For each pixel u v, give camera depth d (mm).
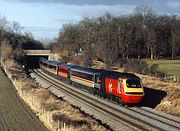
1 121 32031
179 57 128750
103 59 98312
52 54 143750
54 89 60781
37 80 79875
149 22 133375
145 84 51906
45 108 35344
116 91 41938
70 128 26328
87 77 54781
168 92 43312
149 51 128750
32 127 29344
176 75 68375
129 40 119875
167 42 133375
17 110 37688
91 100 46156
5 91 53781
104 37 119625
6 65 100438
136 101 39906
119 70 80938
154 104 42250
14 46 157500
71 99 47719
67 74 70125
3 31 163250
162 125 30625
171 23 137875
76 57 122438
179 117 34750
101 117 34719
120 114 35750
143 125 30656
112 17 151500
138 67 75188
